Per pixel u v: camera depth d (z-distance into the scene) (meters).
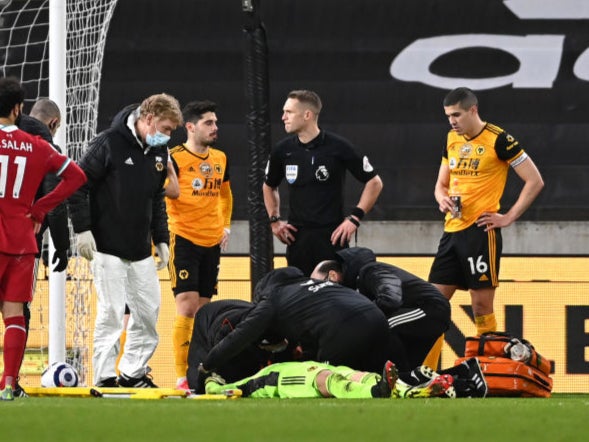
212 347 25.92
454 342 35.56
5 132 21.41
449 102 30.02
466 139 30.28
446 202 30.22
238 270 37.56
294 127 29.36
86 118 38.31
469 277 30.27
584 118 41.53
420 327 25.77
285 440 13.27
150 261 27.75
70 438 13.57
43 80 41.44
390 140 41.12
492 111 41.72
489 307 30.48
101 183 27.08
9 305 21.81
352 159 29.55
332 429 14.63
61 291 31.81
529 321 36.16
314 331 24.16
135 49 40.97
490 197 30.16
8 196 21.42
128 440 13.29
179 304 31.16
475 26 41.84
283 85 41.34
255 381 24.33
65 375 27.28
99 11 40.41
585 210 40.66
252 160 32.44
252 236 32.28
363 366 25.17
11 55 41.47
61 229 24.98
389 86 41.41
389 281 25.36
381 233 40.53
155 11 40.97
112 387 27.36
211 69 41.03
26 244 21.59
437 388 23.17
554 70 41.72
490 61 41.78
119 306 27.27
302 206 29.58
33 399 22.12
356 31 41.56
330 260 27.62
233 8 41.12
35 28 41.50
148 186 27.34
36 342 35.38
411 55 41.50
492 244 30.12
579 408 19.08
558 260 37.09
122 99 40.91
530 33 41.75
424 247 40.50
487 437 13.77
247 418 16.28
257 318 23.97
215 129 31.62
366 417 16.45
